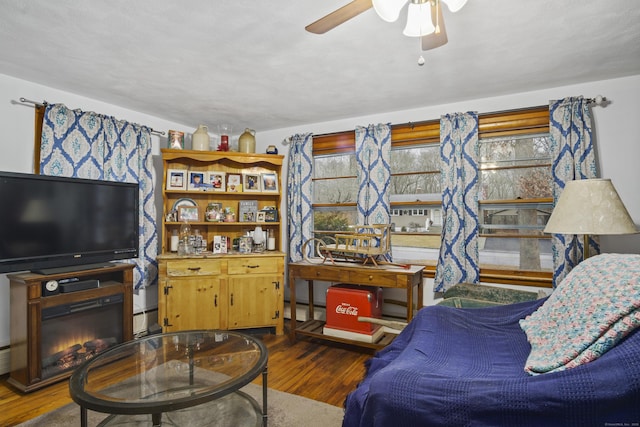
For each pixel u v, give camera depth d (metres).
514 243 3.12
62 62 2.47
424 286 3.38
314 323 3.54
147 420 2.00
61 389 2.42
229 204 4.03
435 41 1.57
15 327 2.46
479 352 1.64
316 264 3.29
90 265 2.88
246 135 3.92
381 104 3.35
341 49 2.27
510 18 1.90
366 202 3.57
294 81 2.79
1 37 2.13
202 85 2.88
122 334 2.92
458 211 3.12
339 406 2.22
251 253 3.65
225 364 1.86
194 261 3.42
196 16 1.90
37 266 2.54
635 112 2.66
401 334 2.05
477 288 2.51
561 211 2.18
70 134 2.96
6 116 2.69
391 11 1.38
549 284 2.91
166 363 1.95
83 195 2.81
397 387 1.17
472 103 3.23
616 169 2.71
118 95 3.12
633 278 1.32
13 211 2.44
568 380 1.02
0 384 2.48
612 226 2.02
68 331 2.70
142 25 1.99
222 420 2.01
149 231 3.59
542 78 2.73
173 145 3.63
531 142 3.08
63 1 1.77
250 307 3.54
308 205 3.91
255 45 2.22
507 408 1.03
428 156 3.49
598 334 1.23
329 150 3.92
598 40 2.14
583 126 2.74
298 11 1.85
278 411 2.15
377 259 3.45
